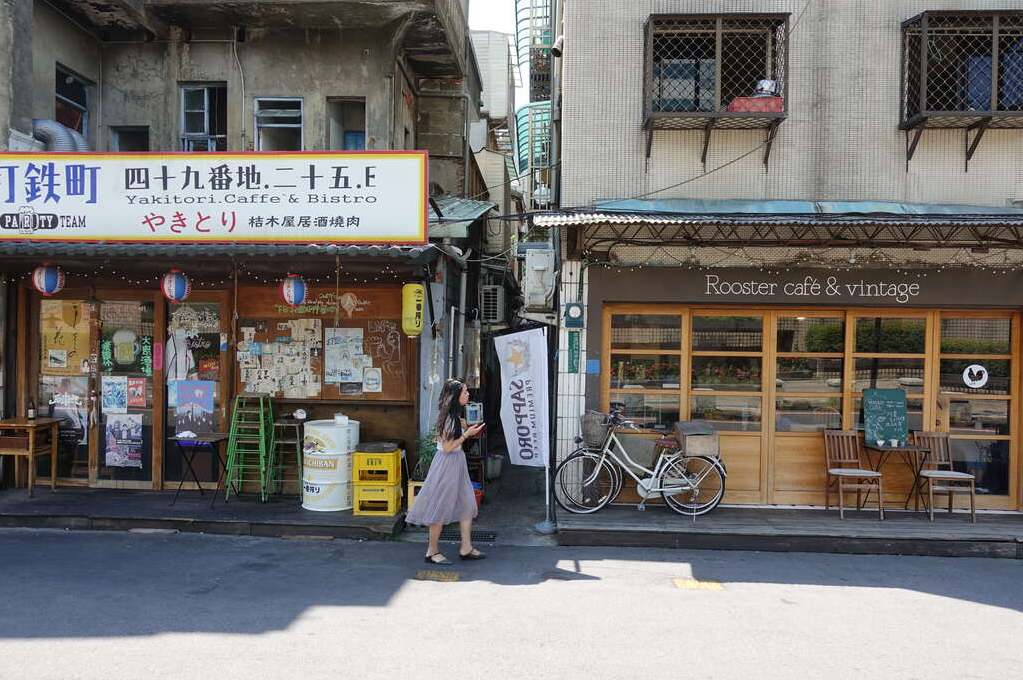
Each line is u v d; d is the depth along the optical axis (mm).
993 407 8227
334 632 4547
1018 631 4832
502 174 15914
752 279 8047
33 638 4371
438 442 6324
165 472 8555
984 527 7234
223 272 7922
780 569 6312
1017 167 8039
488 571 6074
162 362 8516
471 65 12852
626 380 8383
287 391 8516
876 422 8008
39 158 7555
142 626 4590
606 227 7957
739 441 8305
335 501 7645
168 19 9336
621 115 8312
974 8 8031
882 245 7895
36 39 8547
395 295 8422
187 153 7492
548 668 4051
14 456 8438
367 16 9203
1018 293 7895
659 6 8266
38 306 8625
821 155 8195
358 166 7414
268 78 9609
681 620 4914
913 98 8023
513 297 15359
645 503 8148
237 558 6312
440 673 3953
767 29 7984
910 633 4754
